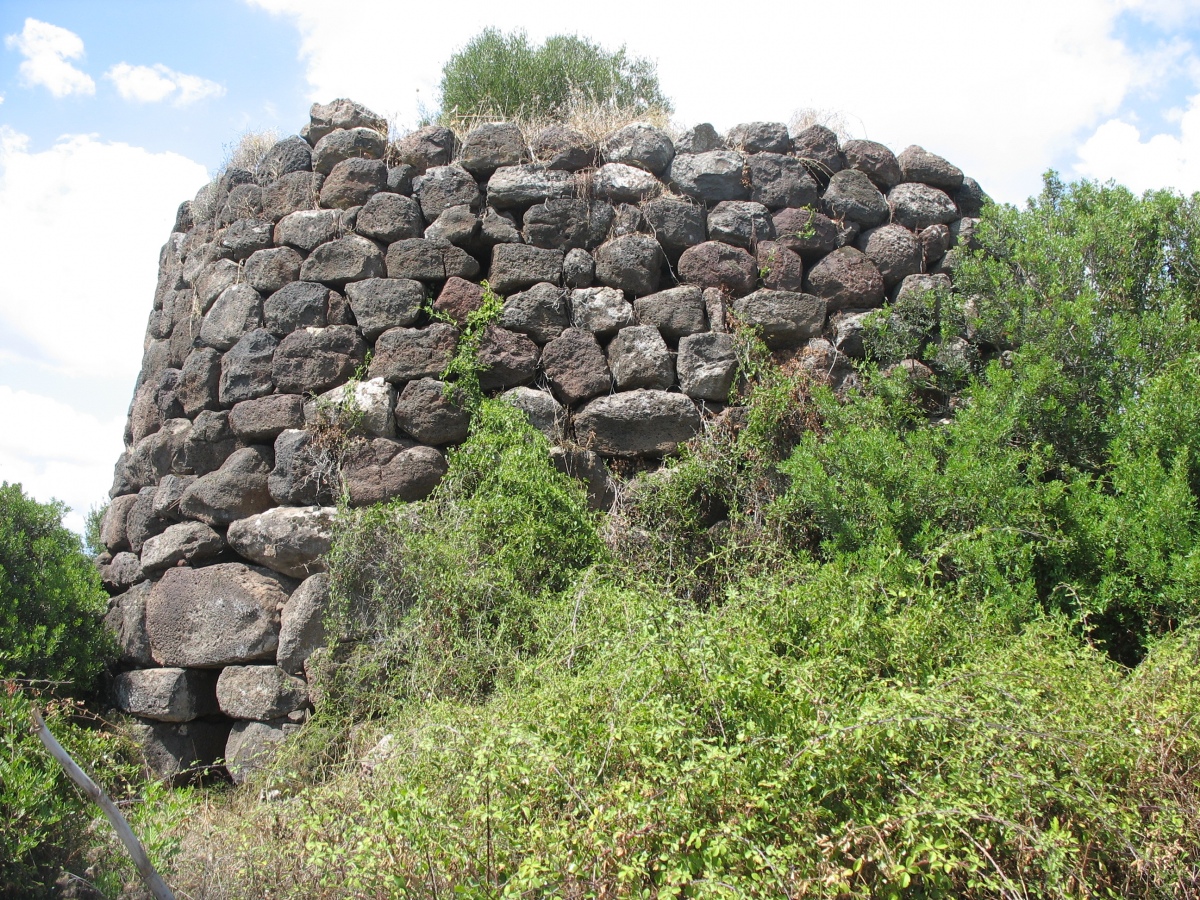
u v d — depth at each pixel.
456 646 4.25
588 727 2.76
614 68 10.05
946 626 3.28
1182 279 5.31
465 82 9.48
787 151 5.83
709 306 5.34
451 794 2.71
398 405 5.04
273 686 4.67
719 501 5.12
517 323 5.20
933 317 5.55
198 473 5.32
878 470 4.45
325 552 4.80
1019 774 2.33
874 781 2.47
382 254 5.37
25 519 5.12
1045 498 4.27
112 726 4.79
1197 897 2.35
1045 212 5.50
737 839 2.22
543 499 4.65
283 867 3.02
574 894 2.26
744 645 2.92
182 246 6.53
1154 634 3.91
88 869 3.45
